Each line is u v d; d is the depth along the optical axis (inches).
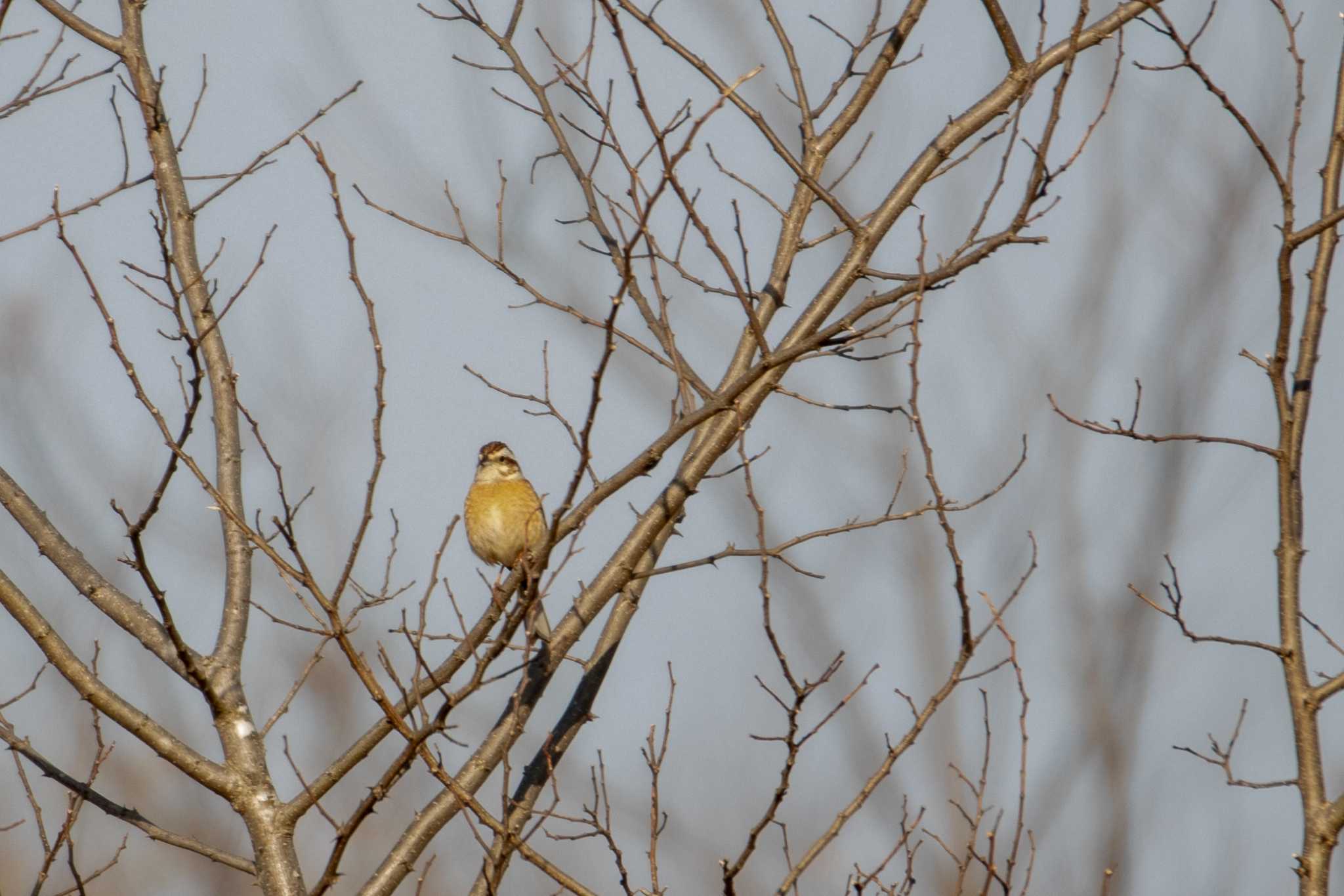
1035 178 405.1
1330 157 387.2
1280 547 372.8
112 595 426.6
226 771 401.4
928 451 374.0
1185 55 385.4
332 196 362.0
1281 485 375.9
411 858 414.0
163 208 399.2
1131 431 385.4
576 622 442.0
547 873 356.5
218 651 420.8
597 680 458.9
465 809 362.9
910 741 375.6
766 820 360.8
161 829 394.9
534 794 442.9
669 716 368.8
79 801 380.8
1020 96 467.2
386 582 411.2
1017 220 406.3
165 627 392.2
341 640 356.5
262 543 359.6
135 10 502.9
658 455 384.2
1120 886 584.4
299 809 399.5
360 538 359.6
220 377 461.1
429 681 384.8
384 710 356.8
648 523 442.6
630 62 355.6
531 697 438.6
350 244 362.0
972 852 382.3
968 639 382.9
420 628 364.2
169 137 489.4
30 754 385.4
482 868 384.2
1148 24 390.6
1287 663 362.9
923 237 375.6
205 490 362.3
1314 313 385.7
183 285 469.7
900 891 428.1
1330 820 343.9
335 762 401.4
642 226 341.7
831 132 498.0
